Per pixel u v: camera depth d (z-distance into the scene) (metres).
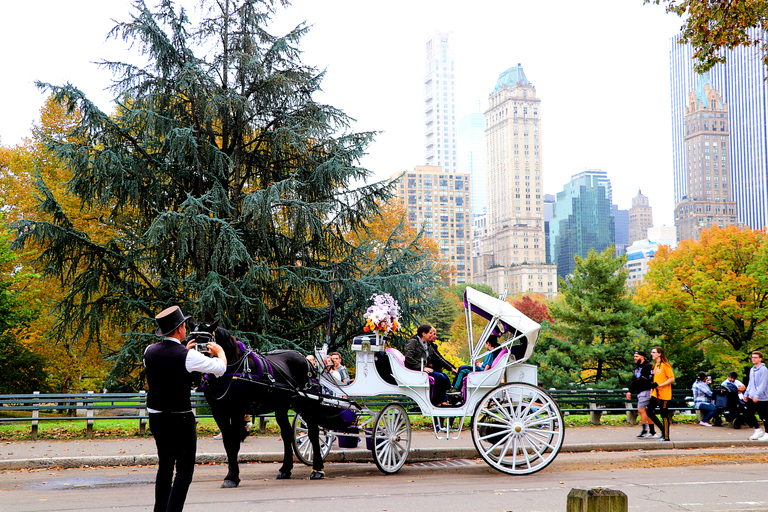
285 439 9.84
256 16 20.92
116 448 12.70
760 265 27.52
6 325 20.92
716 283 27.50
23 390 23.47
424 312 20.27
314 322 20.00
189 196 17.00
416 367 10.30
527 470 9.97
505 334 10.98
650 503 7.86
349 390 10.26
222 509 7.31
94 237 23.81
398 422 10.38
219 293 17.20
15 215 25.42
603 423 17.58
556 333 29.19
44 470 10.80
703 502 7.93
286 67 21.09
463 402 10.58
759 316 27.55
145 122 18.25
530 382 10.62
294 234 19.64
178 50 20.11
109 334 23.98
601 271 28.05
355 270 20.88
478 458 12.01
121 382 18.00
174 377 5.83
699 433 15.33
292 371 10.00
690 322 28.44
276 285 19.50
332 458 11.56
